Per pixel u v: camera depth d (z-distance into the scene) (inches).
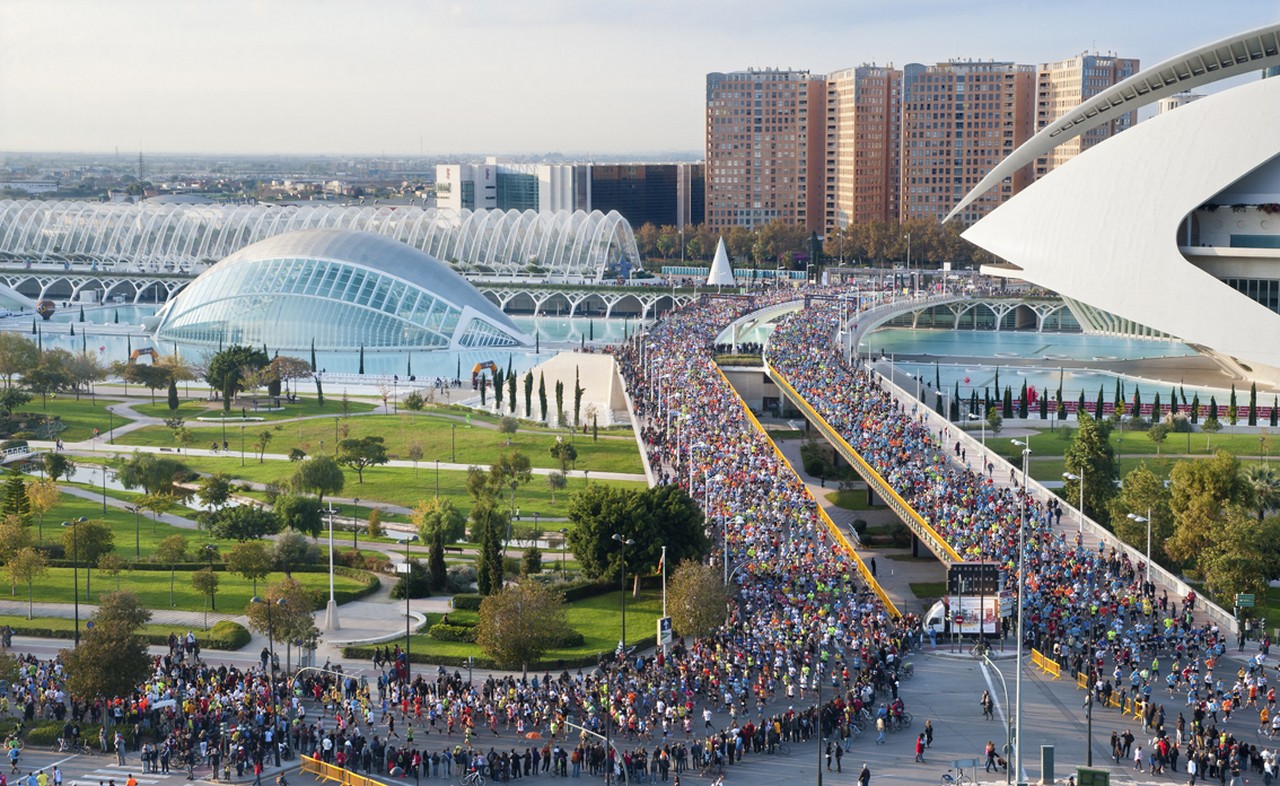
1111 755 3841.0
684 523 5575.8
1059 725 4055.1
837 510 6978.4
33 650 5000.0
